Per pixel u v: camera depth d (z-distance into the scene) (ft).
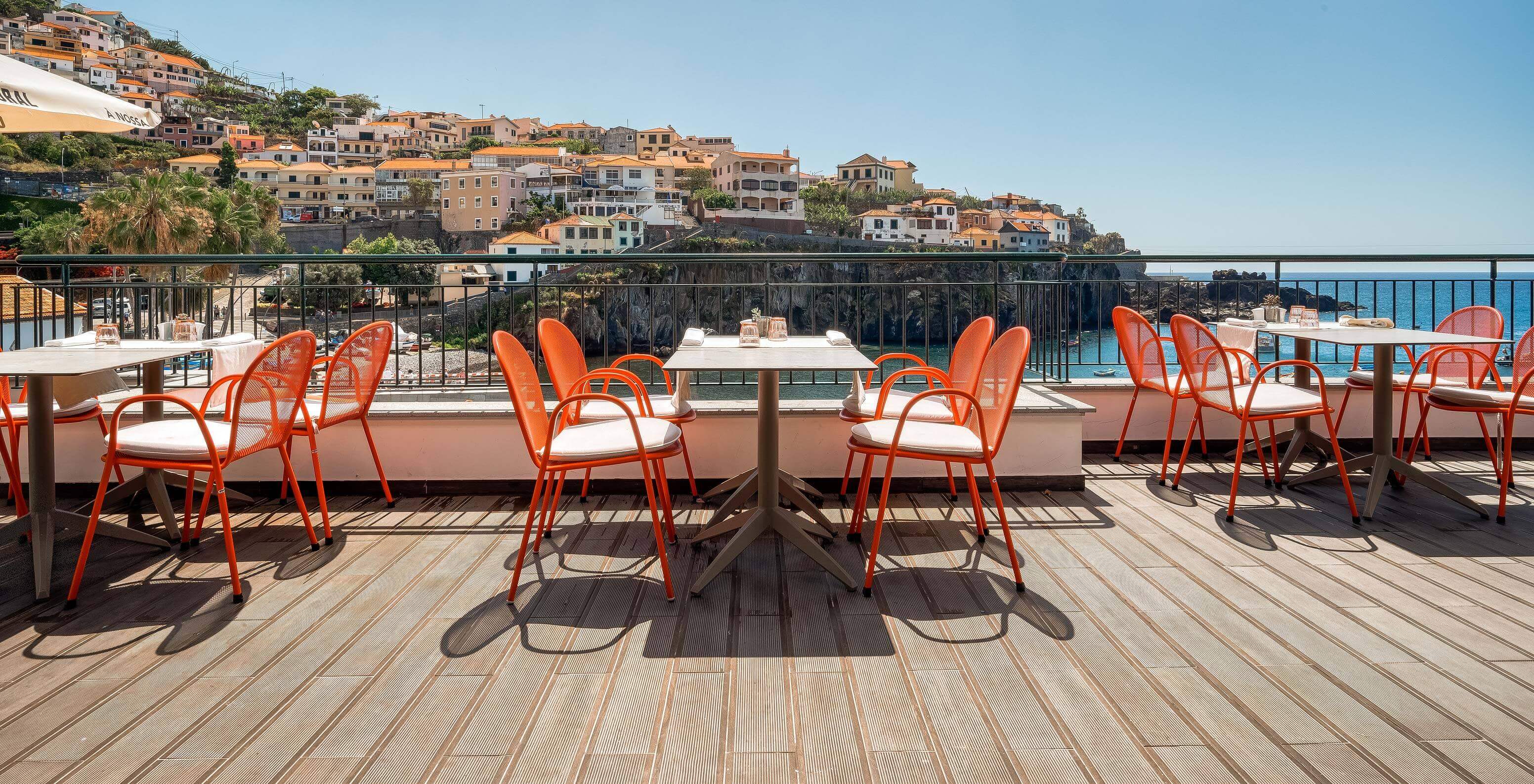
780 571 8.97
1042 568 9.03
